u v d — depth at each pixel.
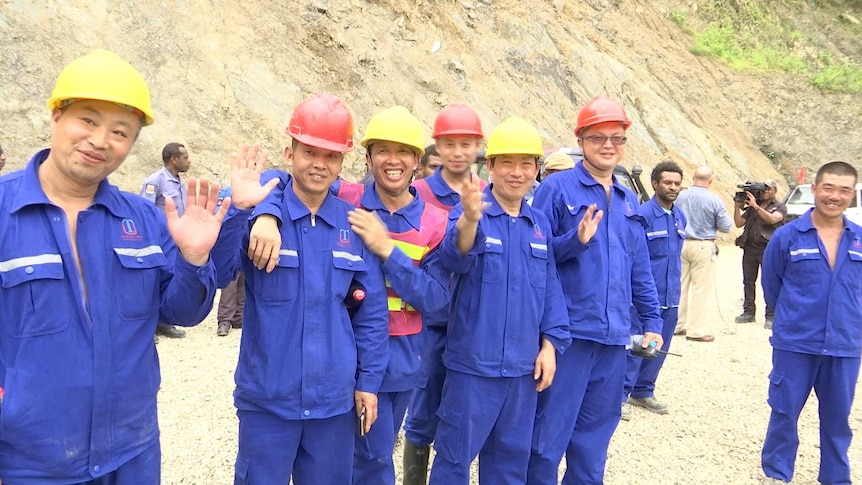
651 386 5.38
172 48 11.69
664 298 5.49
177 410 4.65
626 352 3.48
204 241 2.07
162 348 6.15
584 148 3.48
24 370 1.83
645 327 3.62
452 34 17.08
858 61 30.80
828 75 27.59
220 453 4.03
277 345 2.45
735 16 30.38
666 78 24.00
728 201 20.19
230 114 11.57
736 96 26.22
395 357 2.92
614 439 4.69
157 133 10.53
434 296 2.77
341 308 2.56
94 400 1.92
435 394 3.60
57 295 1.87
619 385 3.43
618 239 3.42
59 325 1.87
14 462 1.86
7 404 1.81
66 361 1.88
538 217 3.24
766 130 25.45
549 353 3.11
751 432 4.92
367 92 13.82
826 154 24.94
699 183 7.68
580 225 3.10
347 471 2.65
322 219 2.57
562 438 3.29
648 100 21.27
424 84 15.07
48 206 1.89
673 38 27.28
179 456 3.96
